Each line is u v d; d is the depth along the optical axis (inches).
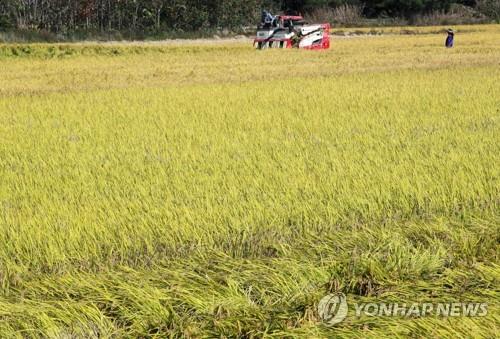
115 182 382.9
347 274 269.7
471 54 1457.9
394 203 350.9
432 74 1017.5
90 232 294.0
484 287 259.9
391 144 489.4
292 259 281.4
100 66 1246.3
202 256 285.3
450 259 288.2
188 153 462.3
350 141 505.0
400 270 272.7
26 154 463.8
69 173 406.9
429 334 220.7
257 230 312.8
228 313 237.1
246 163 429.1
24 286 258.2
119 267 272.8
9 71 1144.8
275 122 590.9
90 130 557.0
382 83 902.4
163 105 705.6
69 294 251.6
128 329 230.4
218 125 577.6
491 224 325.7
